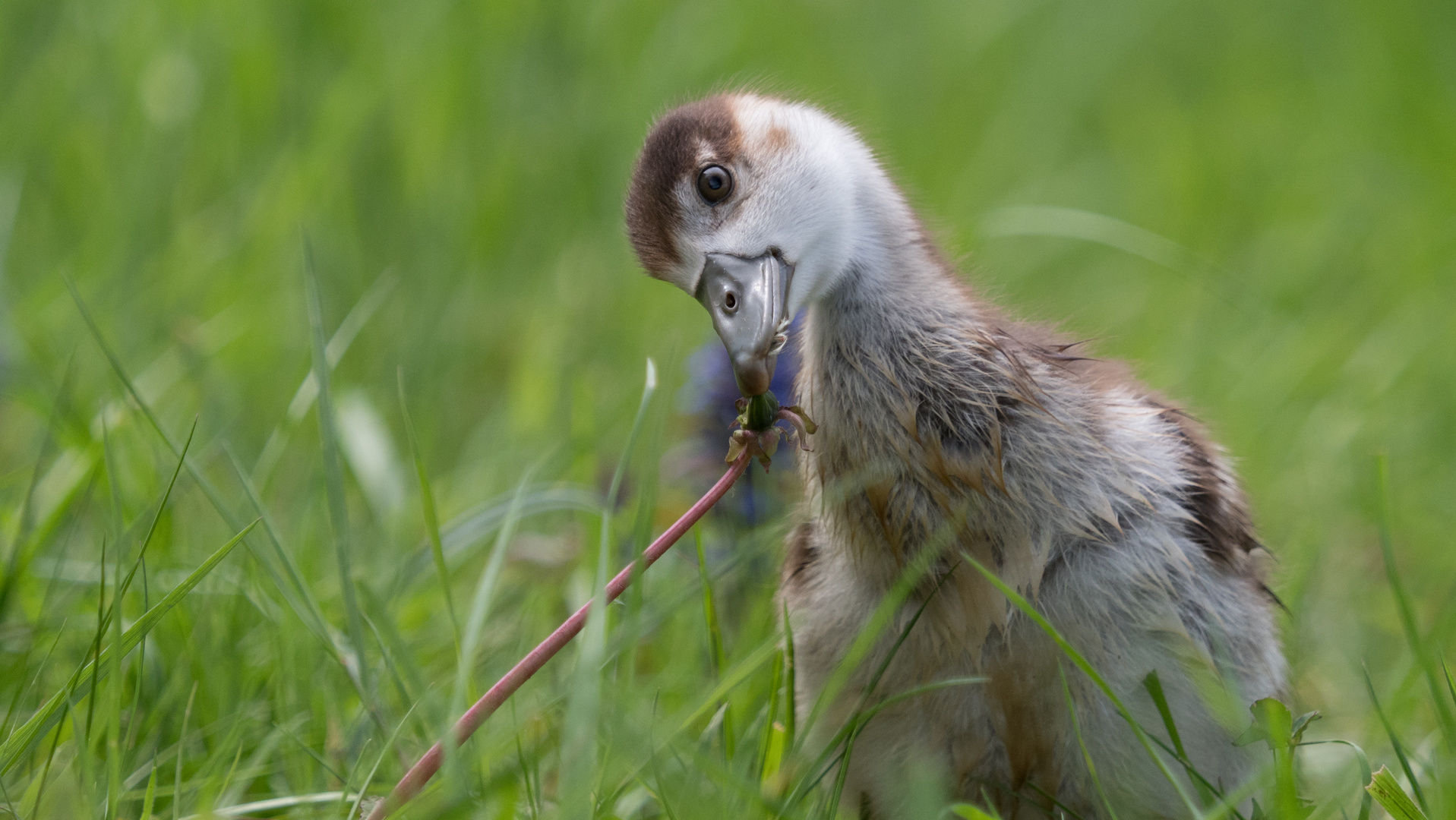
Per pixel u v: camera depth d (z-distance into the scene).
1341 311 16.25
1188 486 7.56
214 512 10.84
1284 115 22.05
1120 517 7.21
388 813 6.19
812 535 8.02
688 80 18.39
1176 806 7.29
